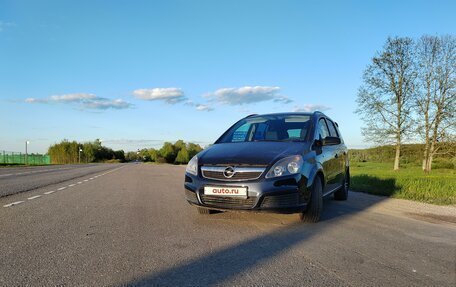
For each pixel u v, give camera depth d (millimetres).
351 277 2789
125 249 3549
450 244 3822
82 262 3135
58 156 103250
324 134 6262
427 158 28125
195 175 4812
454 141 26828
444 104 27062
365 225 4766
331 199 7574
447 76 27219
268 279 2730
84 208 6223
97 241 3863
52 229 4473
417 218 5371
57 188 10234
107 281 2682
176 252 3441
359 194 8625
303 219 4879
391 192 8508
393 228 4605
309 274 2846
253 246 3666
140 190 9547
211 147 5469
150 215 5445
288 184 4402
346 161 7453
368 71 29891
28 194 8578
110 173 20266
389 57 28703
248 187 4379
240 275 2816
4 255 3346
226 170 4555
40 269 2947
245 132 5969
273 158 4539
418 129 27625
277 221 4930
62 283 2641
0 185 11320
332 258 3277
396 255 3393
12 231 4363
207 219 5066
